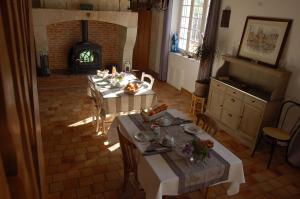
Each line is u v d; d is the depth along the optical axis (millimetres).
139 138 2494
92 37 6488
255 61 4051
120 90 3766
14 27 476
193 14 5633
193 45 5750
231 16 4520
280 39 3703
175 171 2062
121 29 6438
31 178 460
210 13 4758
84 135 3900
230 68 4617
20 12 665
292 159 3500
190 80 5703
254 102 3748
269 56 3871
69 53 6230
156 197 1962
